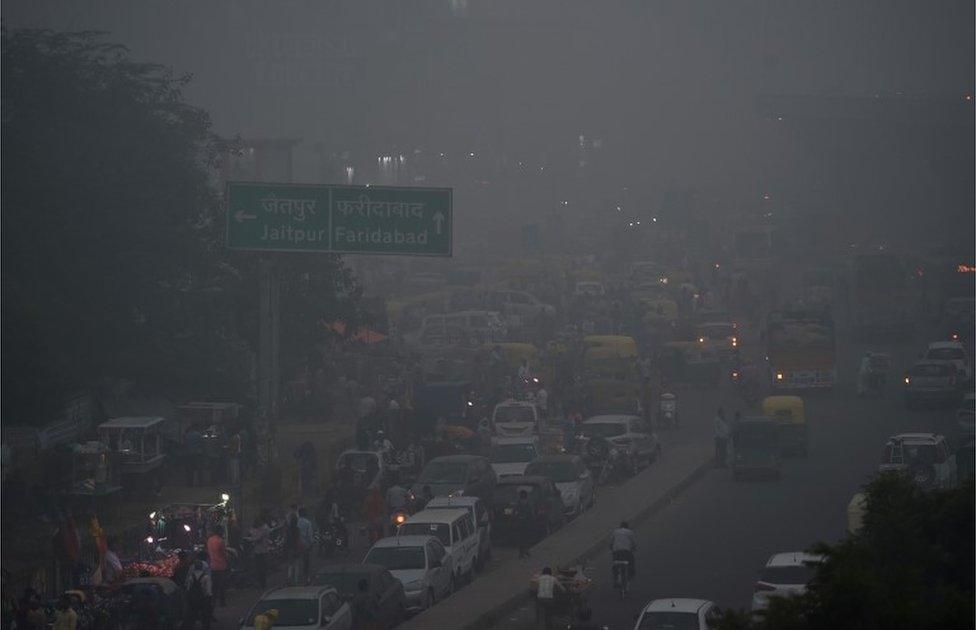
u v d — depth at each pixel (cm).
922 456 10244
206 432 10431
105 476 9075
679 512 10569
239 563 8469
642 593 7988
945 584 3775
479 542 8881
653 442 12631
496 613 7481
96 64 11750
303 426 12375
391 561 7812
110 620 7031
